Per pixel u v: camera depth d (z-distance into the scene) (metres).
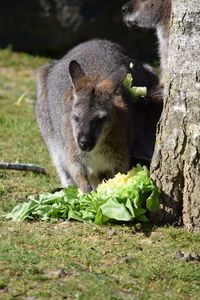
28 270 8.75
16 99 21.81
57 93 14.05
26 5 27.14
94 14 26.59
